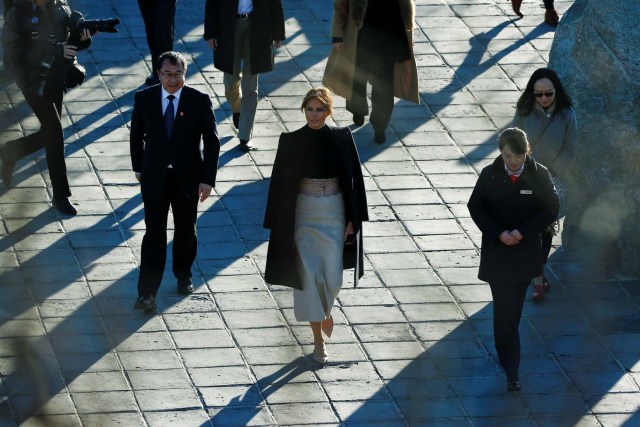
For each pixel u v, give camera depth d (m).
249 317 18.81
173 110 18.39
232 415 16.73
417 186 22.34
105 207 21.41
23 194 21.22
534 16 28.48
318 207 17.30
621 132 20.39
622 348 18.59
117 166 22.56
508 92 25.39
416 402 17.16
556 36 21.31
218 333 18.41
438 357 18.06
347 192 17.30
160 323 18.55
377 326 18.72
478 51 26.84
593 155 20.64
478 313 19.12
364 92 23.33
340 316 18.91
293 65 25.59
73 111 24.14
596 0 20.53
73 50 20.47
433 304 19.28
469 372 17.84
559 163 19.47
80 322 18.38
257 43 22.50
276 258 17.39
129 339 18.16
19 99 20.67
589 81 20.61
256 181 22.25
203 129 18.52
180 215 18.77
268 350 18.08
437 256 20.50
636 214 20.34
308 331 18.53
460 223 21.41
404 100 24.86
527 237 17.17
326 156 17.17
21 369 17.20
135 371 17.47
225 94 23.30
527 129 19.39
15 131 20.77
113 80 25.23
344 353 18.08
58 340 17.94
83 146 23.12
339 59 23.38
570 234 20.94
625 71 20.34
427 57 26.53
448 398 17.30
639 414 17.22
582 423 17.00
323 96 17.00
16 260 19.72
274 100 24.36
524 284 17.41
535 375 17.94
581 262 20.70
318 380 17.48
